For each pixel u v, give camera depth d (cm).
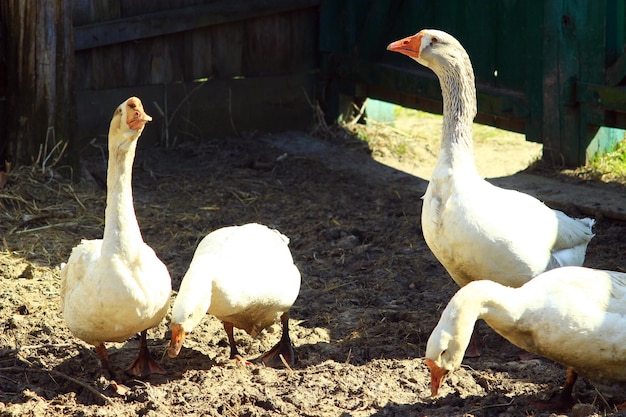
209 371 562
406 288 721
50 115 923
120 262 511
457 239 559
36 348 598
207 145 1102
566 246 588
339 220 876
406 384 543
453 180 567
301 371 567
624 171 942
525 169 987
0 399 529
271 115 1166
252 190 968
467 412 499
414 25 1105
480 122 1069
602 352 469
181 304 505
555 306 467
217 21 1095
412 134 1181
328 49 1171
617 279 489
